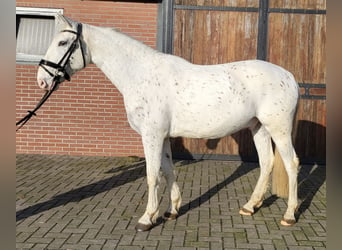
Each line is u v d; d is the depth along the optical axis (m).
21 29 6.36
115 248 3.04
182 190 4.72
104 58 3.43
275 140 3.53
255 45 6.22
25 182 4.94
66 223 3.57
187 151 6.43
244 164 6.19
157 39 6.27
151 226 3.43
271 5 6.15
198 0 6.18
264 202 4.26
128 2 6.20
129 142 6.44
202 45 6.25
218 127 3.39
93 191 4.60
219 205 4.16
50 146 6.47
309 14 6.12
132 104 3.34
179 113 3.34
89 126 6.42
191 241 3.18
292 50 6.19
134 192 4.57
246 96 3.38
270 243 3.16
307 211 3.97
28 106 6.37
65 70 3.35
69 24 3.31
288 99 3.44
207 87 3.33
